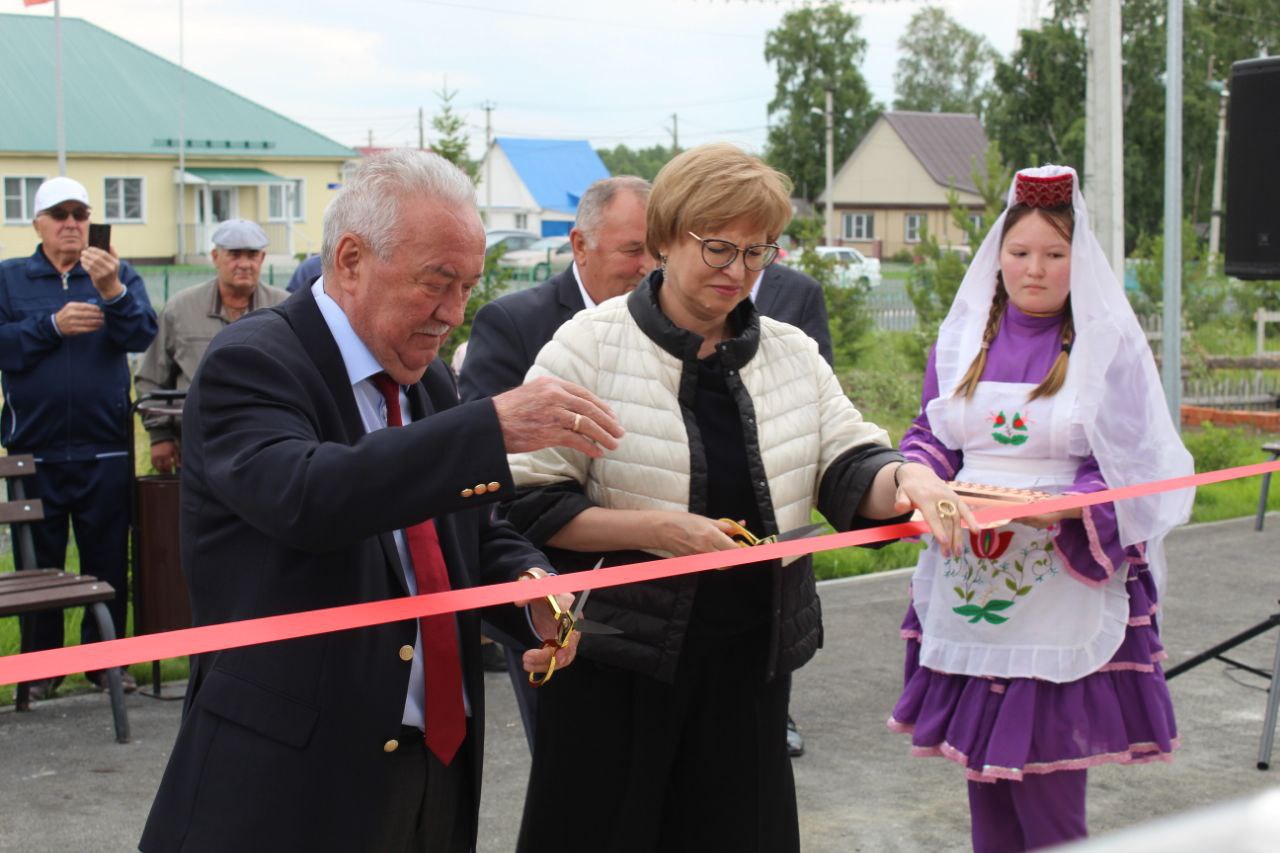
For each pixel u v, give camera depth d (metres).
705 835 2.81
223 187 41.75
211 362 2.16
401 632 2.22
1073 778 3.42
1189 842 0.72
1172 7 9.83
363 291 2.20
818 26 62.06
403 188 2.15
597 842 2.81
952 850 4.18
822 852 4.15
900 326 22.80
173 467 6.15
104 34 41.78
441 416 2.06
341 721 2.14
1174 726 3.54
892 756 4.95
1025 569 3.39
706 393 2.79
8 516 5.23
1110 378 3.48
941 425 3.68
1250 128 5.41
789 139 62.06
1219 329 18.38
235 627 2.04
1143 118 35.66
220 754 2.13
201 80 42.66
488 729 5.12
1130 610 3.46
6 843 4.04
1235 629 6.54
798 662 2.79
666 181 2.71
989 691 3.44
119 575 5.80
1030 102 33.66
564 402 2.07
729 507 2.78
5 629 6.07
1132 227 35.97
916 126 63.91
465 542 2.43
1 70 39.00
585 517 2.71
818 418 2.93
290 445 2.05
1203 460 10.98
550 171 61.81
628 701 2.79
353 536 2.01
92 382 5.62
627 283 3.76
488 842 4.18
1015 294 3.57
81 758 4.73
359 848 2.15
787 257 17.38
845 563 7.60
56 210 5.63
